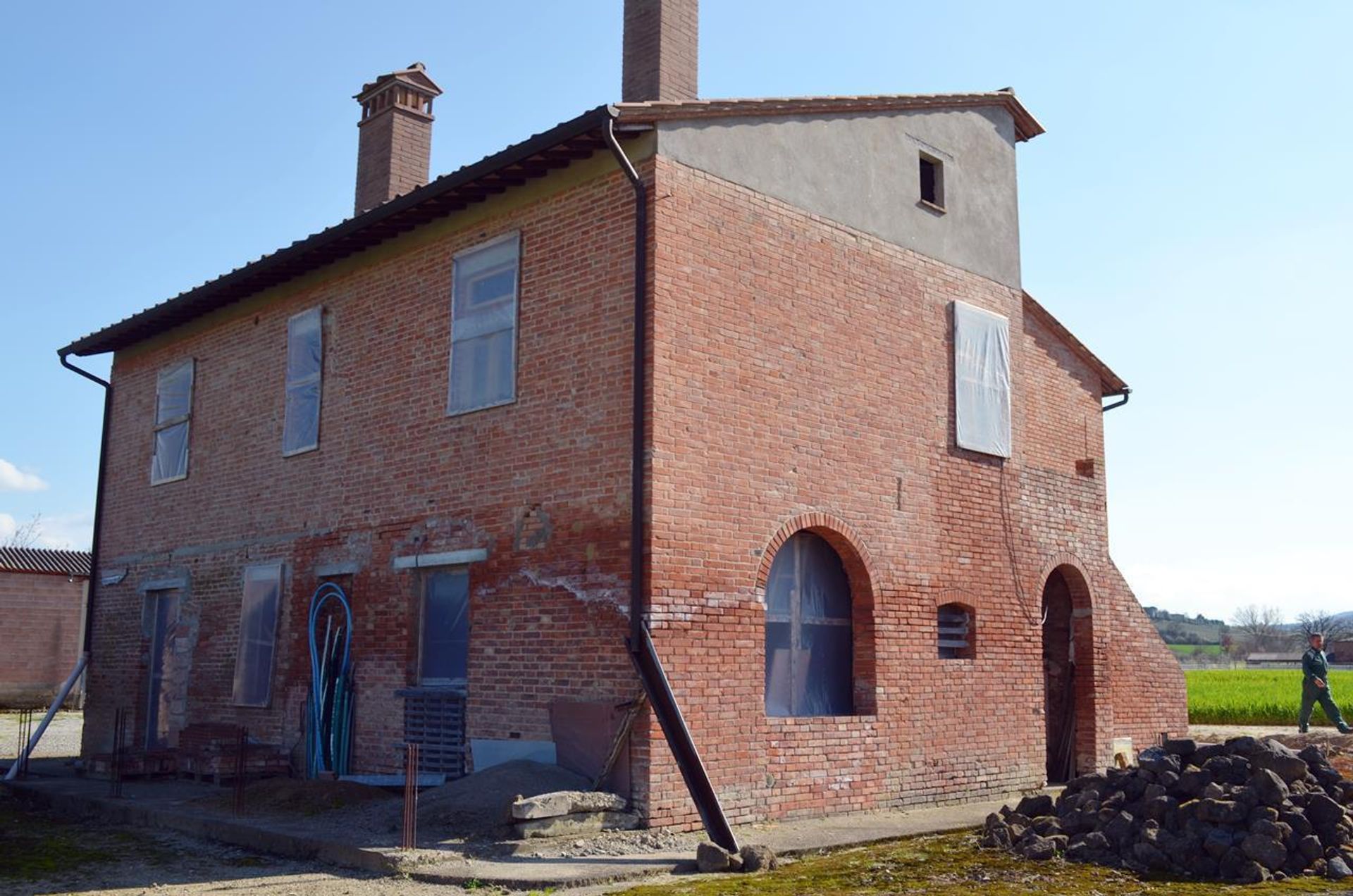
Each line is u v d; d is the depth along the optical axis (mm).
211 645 14898
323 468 13516
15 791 13711
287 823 10188
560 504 10648
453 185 11250
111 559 17312
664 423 10016
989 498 13375
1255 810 8469
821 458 11422
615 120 10039
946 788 12188
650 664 9555
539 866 8352
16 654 31359
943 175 13547
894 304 12531
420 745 11680
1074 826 9273
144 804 11625
